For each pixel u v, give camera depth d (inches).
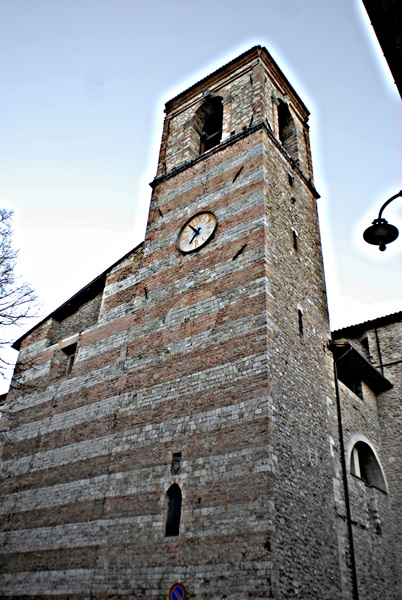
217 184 886.4
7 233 713.6
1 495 860.6
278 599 504.4
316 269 907.4
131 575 605.3
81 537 689.6
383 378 967.6
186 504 605.6
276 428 610.2
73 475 766.5
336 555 636.7
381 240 451.2
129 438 721.6
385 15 342.6
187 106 1112.8
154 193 994.1
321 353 810.2
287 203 886.4
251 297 709.3
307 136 1136.2
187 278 812.0
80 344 936.3
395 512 863.1
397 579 774.5
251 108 964.0
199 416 660.1
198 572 554.6
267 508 545.6
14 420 949.2
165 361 750.5
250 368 650.2
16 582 731.4
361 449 892.0
